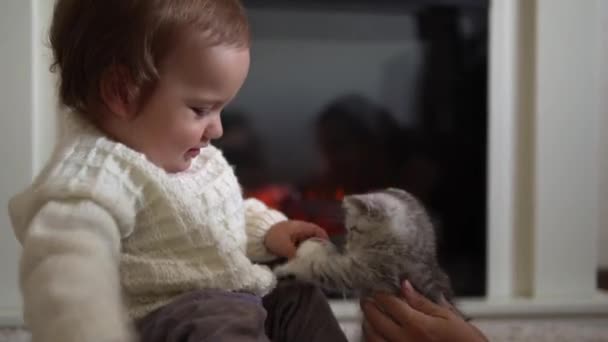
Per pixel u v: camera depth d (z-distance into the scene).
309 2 1.87
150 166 0.76
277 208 1.91
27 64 1.66
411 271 0.85
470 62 1.91
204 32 0.76
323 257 0.85
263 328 0.80
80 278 0.59
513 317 1.84
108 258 0.64
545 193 1.88
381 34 1.91
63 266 0.59
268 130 1.92
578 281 1.90
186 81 0.76
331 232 1.85
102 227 0.67
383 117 1.95
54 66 0.82
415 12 1.90
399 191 0.93
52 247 0.62
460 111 1.93
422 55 1.92
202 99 0.77
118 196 0.71
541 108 1.86
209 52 0.76
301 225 0.95
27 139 1.67
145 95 0.76
